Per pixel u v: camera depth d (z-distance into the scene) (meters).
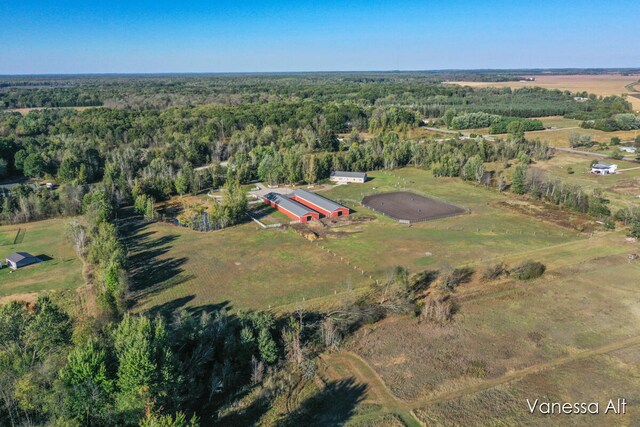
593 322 62.03
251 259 82.88
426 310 63.28
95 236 85.38
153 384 43.28
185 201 120.31
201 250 87.25
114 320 58.44
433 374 52.38
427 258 82.44
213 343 53.78
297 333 56.25
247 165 139.38
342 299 67.62
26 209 102.06
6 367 46.44
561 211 109.00
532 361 54.38
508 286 71.75
